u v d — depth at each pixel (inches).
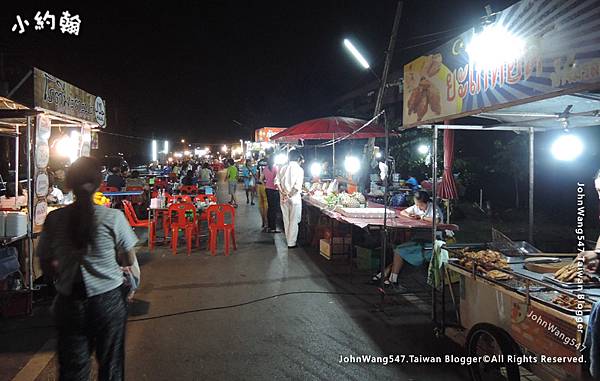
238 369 169.3
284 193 386.3
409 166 652.1
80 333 120.6
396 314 228.1
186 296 255.6
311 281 286.7
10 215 221.3
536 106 173.6
